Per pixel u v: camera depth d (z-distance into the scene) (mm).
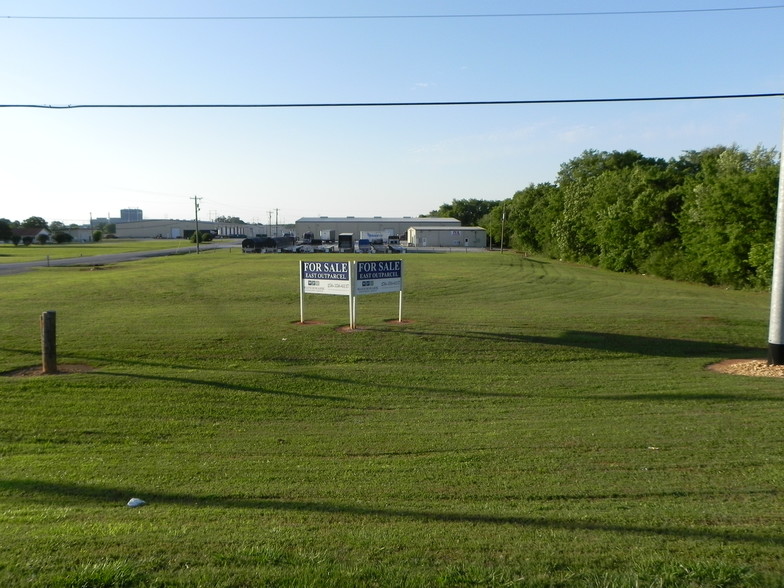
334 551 4816
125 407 10422
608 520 5645
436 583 4168
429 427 9359
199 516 5883
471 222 177750
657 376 12781
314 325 17969
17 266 49094
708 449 8023
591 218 60188
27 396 10938
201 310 21438
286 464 7746
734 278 38000
